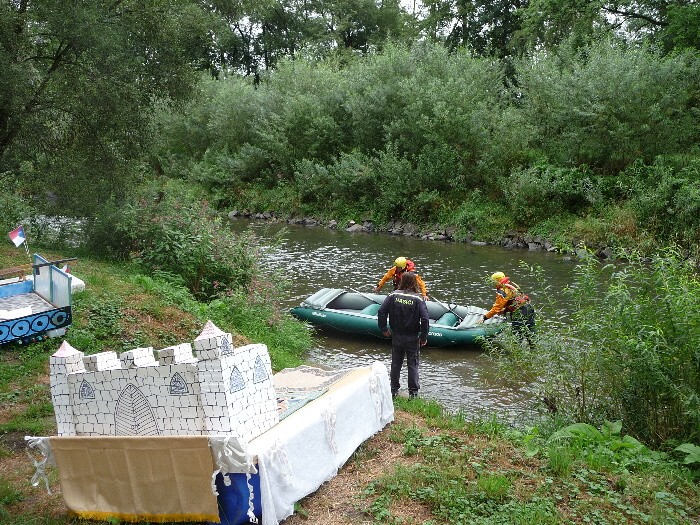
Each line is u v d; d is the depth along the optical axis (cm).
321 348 1044
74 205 1363
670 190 1823
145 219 1291
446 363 968
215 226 1294
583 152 2134
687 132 2044
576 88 2106
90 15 1225
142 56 1398
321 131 2800
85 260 1261
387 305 780
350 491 471
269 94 3070
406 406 691
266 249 1352
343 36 4866
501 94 2550
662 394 607
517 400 812
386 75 2653
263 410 436
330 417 486
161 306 955
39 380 696
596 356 660
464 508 441
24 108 1308
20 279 930
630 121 2067
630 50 2122
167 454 398
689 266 716
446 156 2311
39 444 430
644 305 638
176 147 3316
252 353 430
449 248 2009
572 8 2605
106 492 421
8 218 1460
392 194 2386
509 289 956
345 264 1711
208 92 3212
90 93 1280
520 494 467
